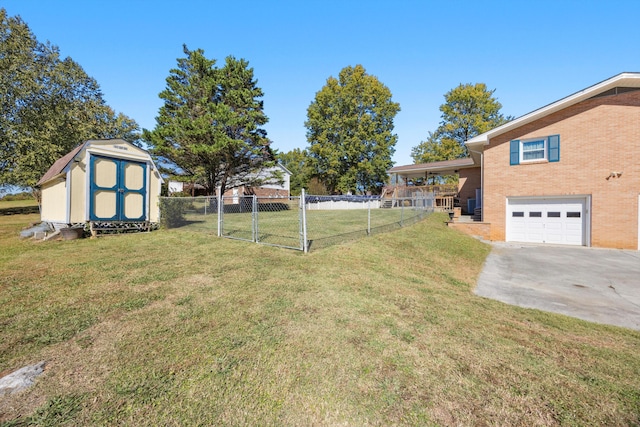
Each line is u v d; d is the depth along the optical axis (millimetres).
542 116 12508
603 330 3867
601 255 10000
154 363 2406
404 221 12688
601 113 11469
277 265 5543
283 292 4160
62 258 6148
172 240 8242
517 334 3381
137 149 10359
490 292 5902
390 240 8719
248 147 19062
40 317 3277
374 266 5988
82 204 9125
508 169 13312
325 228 11008
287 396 2062
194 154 18031
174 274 4977
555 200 12484
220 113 17172
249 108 19953
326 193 33688
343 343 2814
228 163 19594
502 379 2365
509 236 13414
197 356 2520
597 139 11539
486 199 13859
